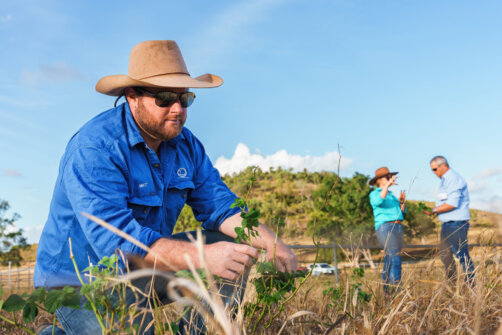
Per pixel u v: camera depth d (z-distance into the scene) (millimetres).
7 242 39250
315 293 2709
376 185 5984
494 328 1792
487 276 2318
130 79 2062
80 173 1853
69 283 1846
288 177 82750
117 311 1347
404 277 2314
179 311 1883
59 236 1905
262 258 1897
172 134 2164
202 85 2219
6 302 1253
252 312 1732
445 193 5926
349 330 1771
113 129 2043
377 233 5566
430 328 1849
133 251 1682
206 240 2301
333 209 39250
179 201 2312
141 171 2074
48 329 1968
